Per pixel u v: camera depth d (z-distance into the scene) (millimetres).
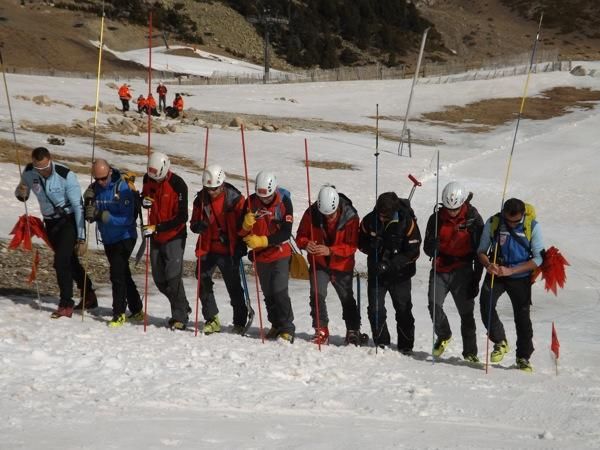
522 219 9562
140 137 39125
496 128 57594
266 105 63969
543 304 16750
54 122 39344
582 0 151500
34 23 112438
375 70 101188
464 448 5734
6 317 9969
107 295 13297
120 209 10164
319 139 45344
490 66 101250
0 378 7180
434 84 79625
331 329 12109
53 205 10242
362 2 143125
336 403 7195
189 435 5562
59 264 10281
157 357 8477
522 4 154625
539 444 6066
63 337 9086
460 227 9758
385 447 5594
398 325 10344
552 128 56219
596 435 6637
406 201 10047
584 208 32719
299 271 10344
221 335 10266
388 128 55562
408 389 8047
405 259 9953
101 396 6801
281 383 7871
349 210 10094
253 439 5574
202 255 10266
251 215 9719
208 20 130250
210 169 10023
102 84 66000
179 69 105750
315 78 96500
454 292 9953
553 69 90938
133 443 5211
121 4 124875
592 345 12023
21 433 5336
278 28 133375
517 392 8297
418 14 149250
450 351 10852
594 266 22609
